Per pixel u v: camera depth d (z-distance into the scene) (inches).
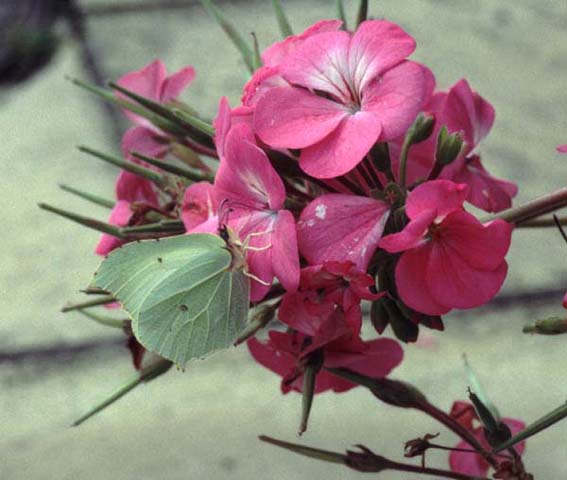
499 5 52.9
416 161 15.7
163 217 16.4
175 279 15.1
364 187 15.1
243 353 37.4
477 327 37.5
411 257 14.5
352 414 34.7
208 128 15.8
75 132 46.9
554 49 49.9
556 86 47.8
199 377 36.7
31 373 37.2
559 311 37.7
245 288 14.9
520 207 14.9
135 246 14.9
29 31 51.9
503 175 43.1
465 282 14.5
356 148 14.4
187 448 34.1
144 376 15.7
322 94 14.9
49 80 50.1
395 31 14.8
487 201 16.0
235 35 17.2
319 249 14.5
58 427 35.3
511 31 51.2
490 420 15.1
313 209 14.6
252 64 17.1
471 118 16.0
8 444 34.9
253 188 15.0
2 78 50.6
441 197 14.2
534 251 40.2
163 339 15.1
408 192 14.8
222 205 15.1
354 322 14.4
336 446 33.5
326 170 14.4
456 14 52.5
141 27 52.3
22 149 46.6
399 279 14.5
